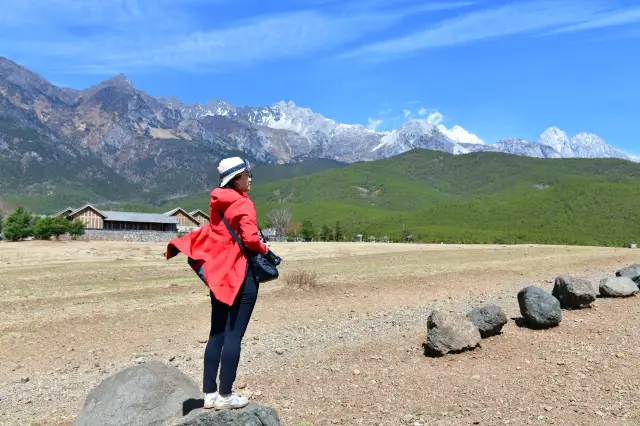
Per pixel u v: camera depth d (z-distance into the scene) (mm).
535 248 41031
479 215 161750
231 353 4848
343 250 41125
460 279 20109
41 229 73812
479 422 5754
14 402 7477
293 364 8750
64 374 8867
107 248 53156
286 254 37281
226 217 4773
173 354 9953
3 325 12453
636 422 5504
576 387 6637
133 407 5457
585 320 10438
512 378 7148
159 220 96125
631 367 7270
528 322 10055
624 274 14398
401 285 18469
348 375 7812
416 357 8617
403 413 6145
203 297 16469
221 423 4477
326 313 13750
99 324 12594
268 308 14359
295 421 6059
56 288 19172
